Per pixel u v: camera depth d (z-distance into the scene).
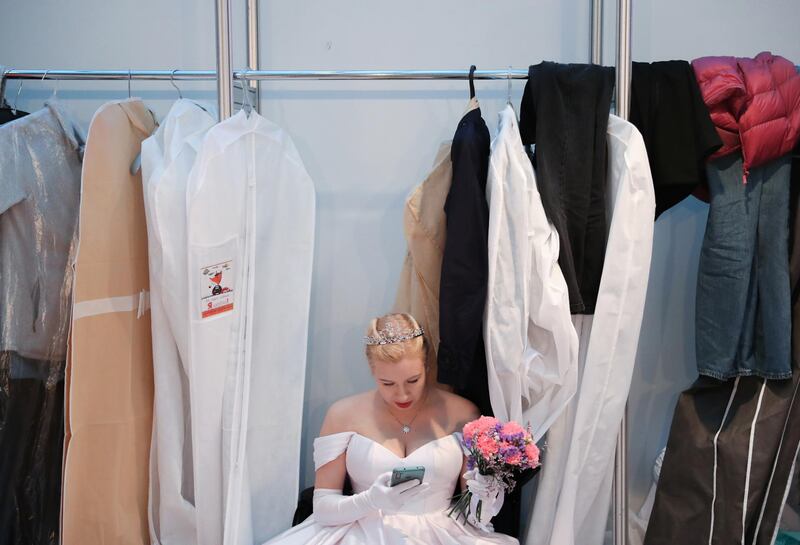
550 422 2.00
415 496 1.93
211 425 2.04
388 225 2.48
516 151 1.95
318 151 2.46
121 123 2.12
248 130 2.07
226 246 2.04
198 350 2.00
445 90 2.43
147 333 2.20
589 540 2.16
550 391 2.02
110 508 2.11
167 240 2.01
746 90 2.01
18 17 2.48
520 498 2.28
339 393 2.53
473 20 2.41
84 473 2.08
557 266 1.95
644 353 2.51
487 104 2.43
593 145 1.99
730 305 2.09
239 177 2.06
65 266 2.17
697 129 2.02
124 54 2.47
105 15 2.46
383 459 1.94
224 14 2.09
